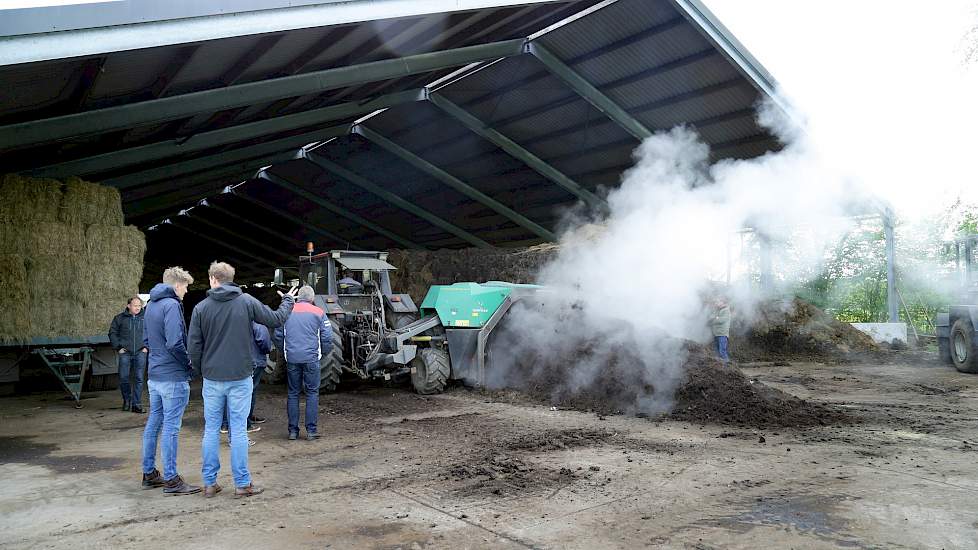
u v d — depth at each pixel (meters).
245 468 4.25
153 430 4.46
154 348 4.38
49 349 8.57
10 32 5.12
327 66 9.71
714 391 7.07
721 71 13.27
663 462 4.98
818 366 13.29
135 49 5.87
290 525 3.66
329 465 5.04
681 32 12.55
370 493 4.27
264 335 6.21
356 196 21.19
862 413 7.18
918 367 12.84
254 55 7.73
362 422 6.88
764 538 3.38
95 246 9.05
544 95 14.96
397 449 5.55
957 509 3.82
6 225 8.27
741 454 5.23
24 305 8.30
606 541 3.35
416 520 3.71
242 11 6.61
